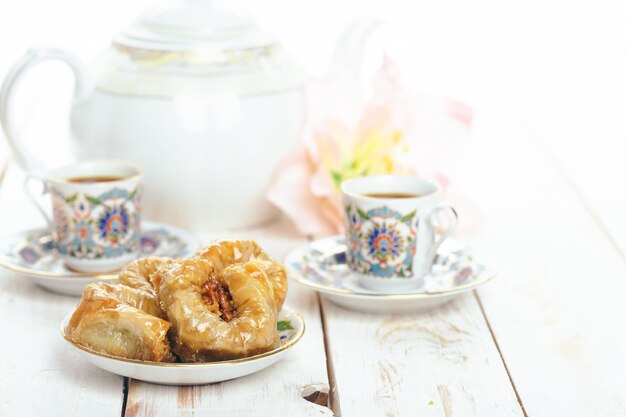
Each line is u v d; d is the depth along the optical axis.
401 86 1.17
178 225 1.16
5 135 1.13
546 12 2.14
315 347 0.96
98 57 1.17
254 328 0.89
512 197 1.28
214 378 0.90
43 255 1.09
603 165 1.38
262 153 1.15
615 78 1.80
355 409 0.89
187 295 0.89
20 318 1.00
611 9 2.12
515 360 0.95
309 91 1.20
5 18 2.06
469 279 1.03
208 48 1.14
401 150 1.17
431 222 1.01
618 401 0.91
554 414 0.89
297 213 1.15
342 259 1.08
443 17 2.22
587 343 0.98
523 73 1.89
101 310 0.89
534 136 1.50
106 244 1.05
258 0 2.21
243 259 0.94
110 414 0.88
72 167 1.08
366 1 2.22
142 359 0.89
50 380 0.92
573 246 1.15
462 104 1.16
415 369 0.94
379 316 1.01
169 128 1.12
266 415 0.88
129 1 2.17
